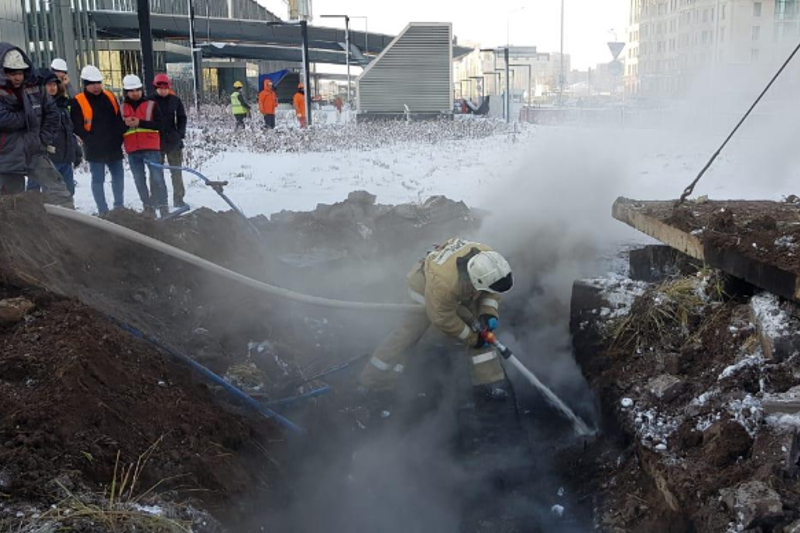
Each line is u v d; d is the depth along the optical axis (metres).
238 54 67.12
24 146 6.77
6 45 6.56
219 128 24.58
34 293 4.68
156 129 9.43
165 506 3.51
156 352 4.79
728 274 5.67
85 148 8.89
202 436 4.23
